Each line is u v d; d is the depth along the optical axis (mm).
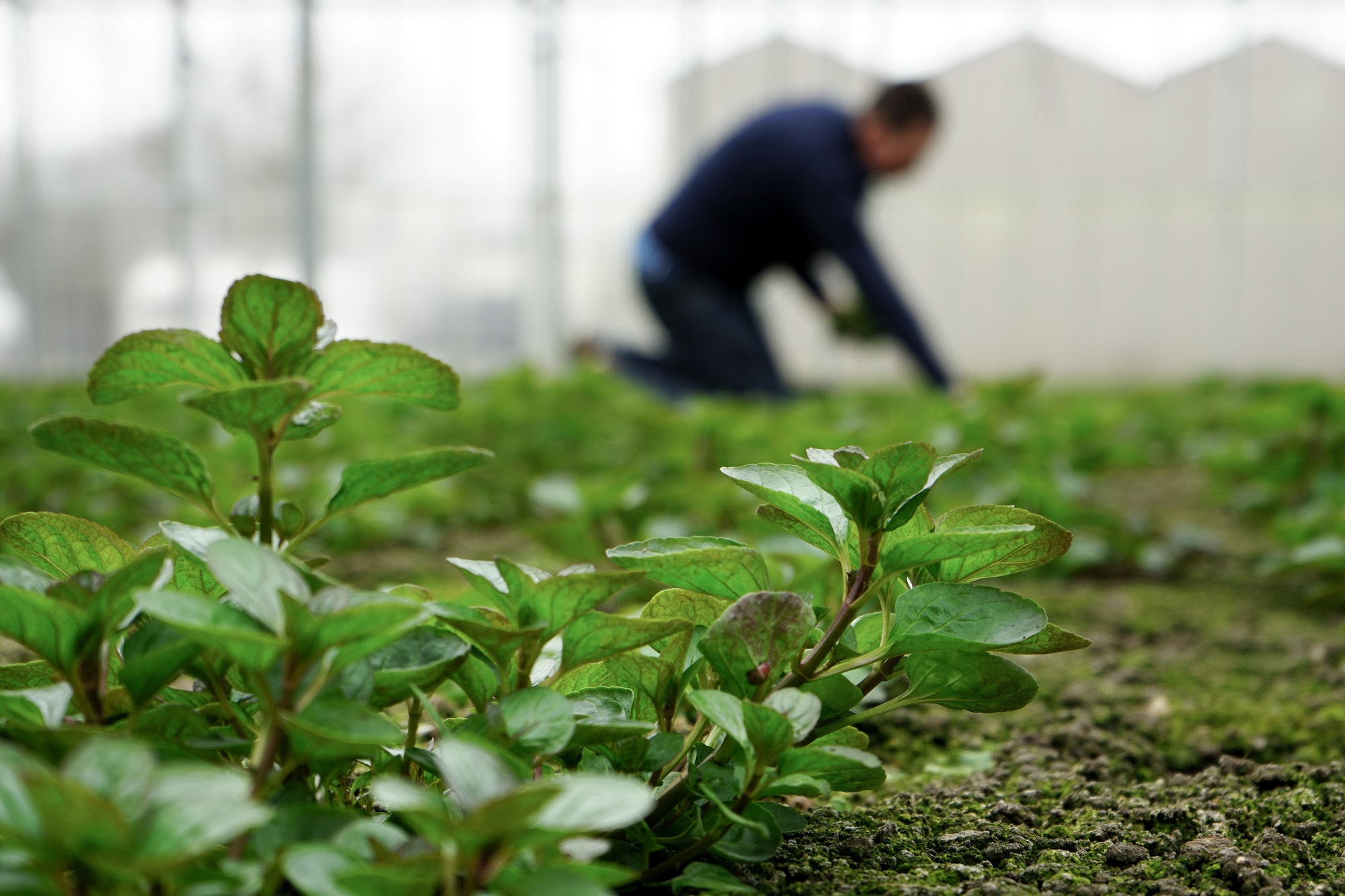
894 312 5812
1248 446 4750
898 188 8977
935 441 4645
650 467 4484
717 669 1201
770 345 6363
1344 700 2434
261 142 8320
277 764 1093
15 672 1166
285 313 1102
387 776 1216
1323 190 8742
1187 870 1542
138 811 770
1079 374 9031
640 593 2920
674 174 8586
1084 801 1823
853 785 1287
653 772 1261
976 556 1267
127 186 8344
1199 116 8781
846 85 8516
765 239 6180
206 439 4707
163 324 8406
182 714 1058
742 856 1203
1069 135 8859
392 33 8352
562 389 5328
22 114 8234
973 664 1240
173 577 1245
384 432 4844
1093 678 2674
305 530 1195
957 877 1481
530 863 960
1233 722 2328
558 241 8516
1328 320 8805
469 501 4676
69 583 1014
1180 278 8898
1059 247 8969
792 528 1348
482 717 1155
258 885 874
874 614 1378
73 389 5469
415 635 1185
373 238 8539
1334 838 1644
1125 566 3992
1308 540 3598
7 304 8367
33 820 757
